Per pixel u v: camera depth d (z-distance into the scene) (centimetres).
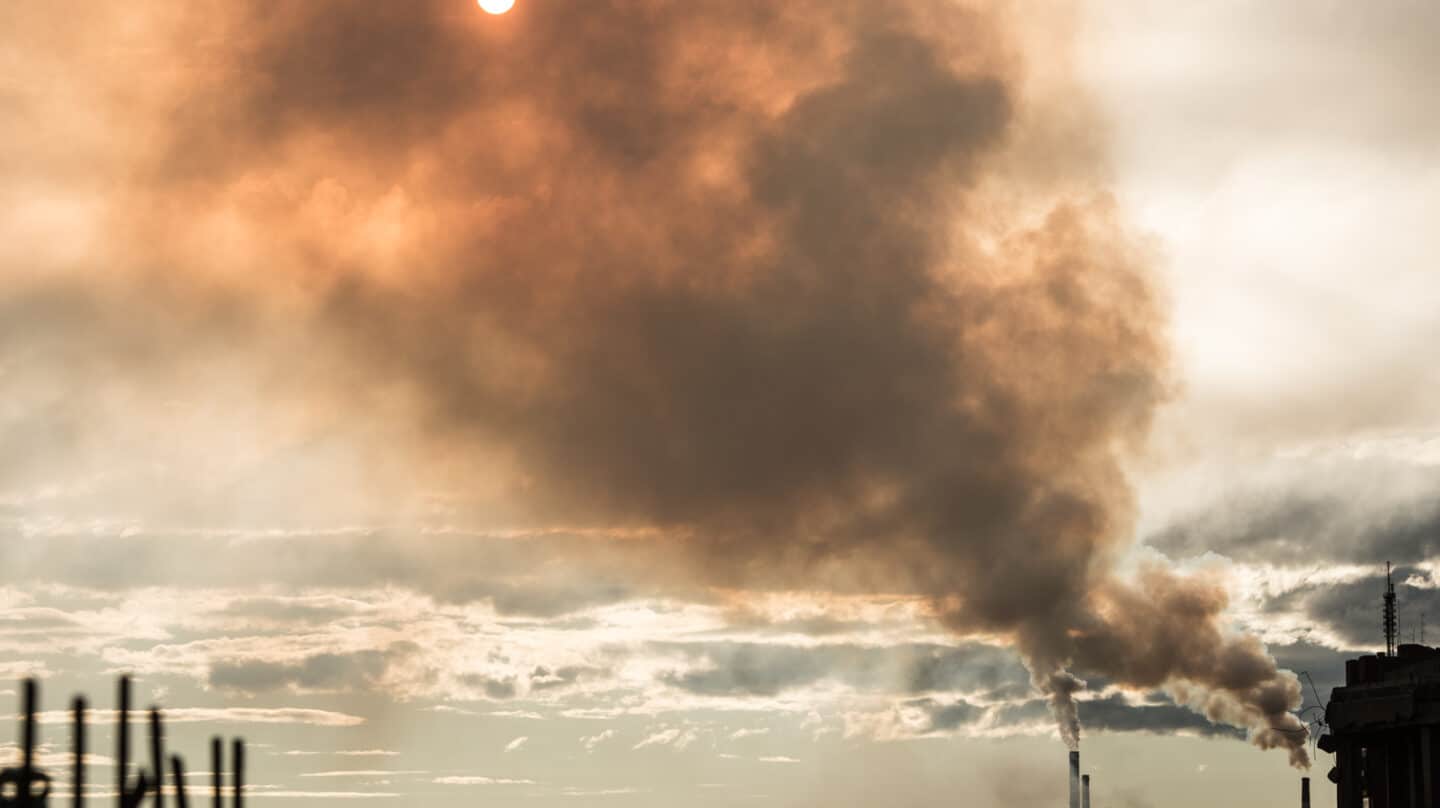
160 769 5019
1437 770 8781
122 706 4862
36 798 4347
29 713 4384
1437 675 8888
